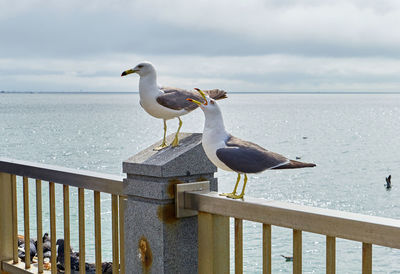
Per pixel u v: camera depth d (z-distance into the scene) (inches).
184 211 106.2
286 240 818.8
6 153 2315.5
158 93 116.3
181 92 116.9
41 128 3983.8
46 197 1018.1
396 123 5383.9
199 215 104.5
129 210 112.7
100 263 127.6
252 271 671.8
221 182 1428.4
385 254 817.5
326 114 7760.8
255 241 811.4
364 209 1279.5
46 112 7500.0
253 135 3550.7
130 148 2583.7
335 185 1594.5
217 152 95.3
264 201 93.0
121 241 121.0
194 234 110.0
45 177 139.8
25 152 2361.0
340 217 79.2
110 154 2330.2
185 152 105.6
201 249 104.9
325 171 1904.5
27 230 152.3
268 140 3223.4
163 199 104.6
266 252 92.3
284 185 1529.3
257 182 1521.9
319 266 741.3
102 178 121.6
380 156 2463.1
